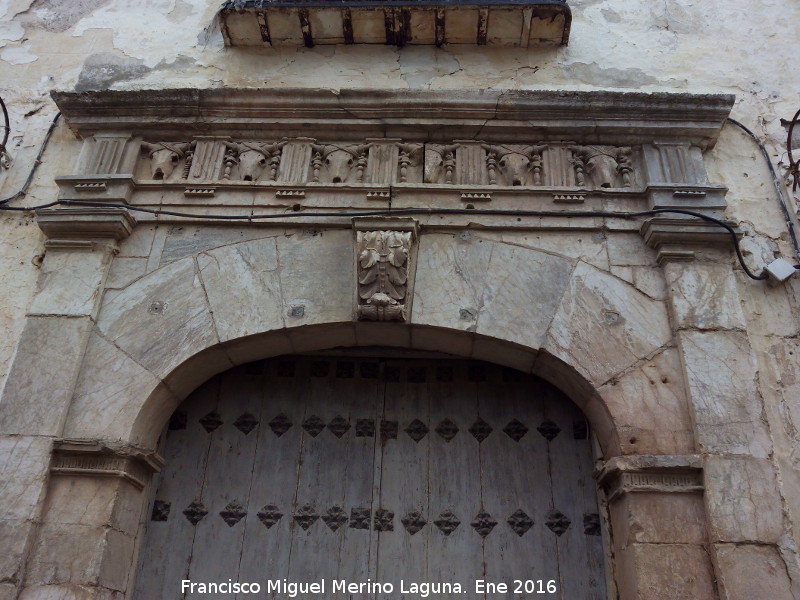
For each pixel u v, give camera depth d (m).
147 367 3.73
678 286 3.84
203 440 4.20
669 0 5.10
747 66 4.79
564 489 4.04
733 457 3.39
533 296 3.89
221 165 4.33
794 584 3.14
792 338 3.80
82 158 4.33
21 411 3.56
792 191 4.27
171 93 4.38
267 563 3.87
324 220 4.09
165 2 5.20
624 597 3.44
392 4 4.58
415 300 3.89
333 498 4.05
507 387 4.38
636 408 3.58
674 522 3.31
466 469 4.12
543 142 4.38
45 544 3.31
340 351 4.37
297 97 4.40
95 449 3.47
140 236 4.12
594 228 4.05
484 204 4.15
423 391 4.38
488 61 4.82
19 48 4.93
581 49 4.86
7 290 3.99
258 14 4.67
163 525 3.94
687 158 4.24
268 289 3.94
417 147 4.36
